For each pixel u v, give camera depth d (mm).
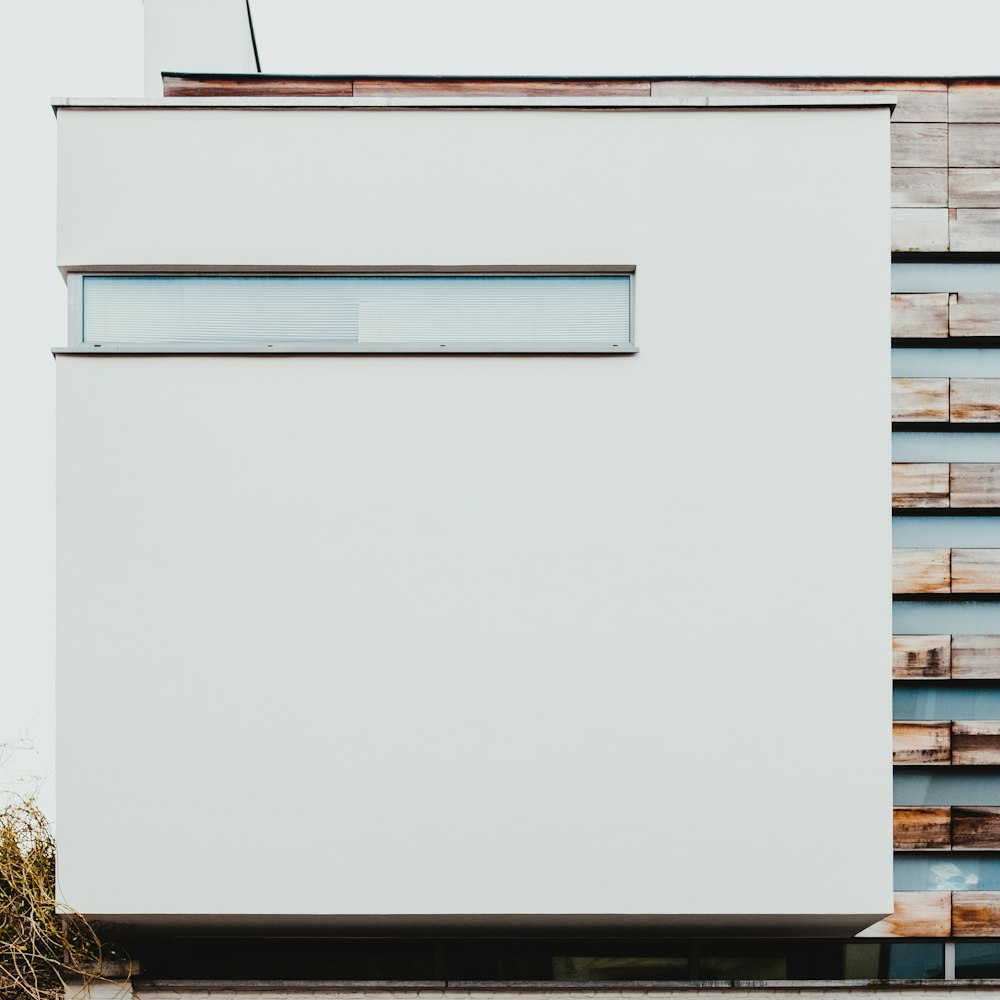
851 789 3785
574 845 3742
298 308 4039
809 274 3963
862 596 3854
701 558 3850
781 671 3818
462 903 3713
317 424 3869
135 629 3787
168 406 3861
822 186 3994
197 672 3777
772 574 3852
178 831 3723
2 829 4137
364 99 3969
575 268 4008
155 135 3979
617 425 3887
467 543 3834
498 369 3896
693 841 3756
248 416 3867
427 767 3758
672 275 3957
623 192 3986
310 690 3777
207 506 3836
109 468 3838
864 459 3900
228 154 3988
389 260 3975
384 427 3871
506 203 3986
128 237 3951
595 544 3844
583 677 3797
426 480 3855
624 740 3779
